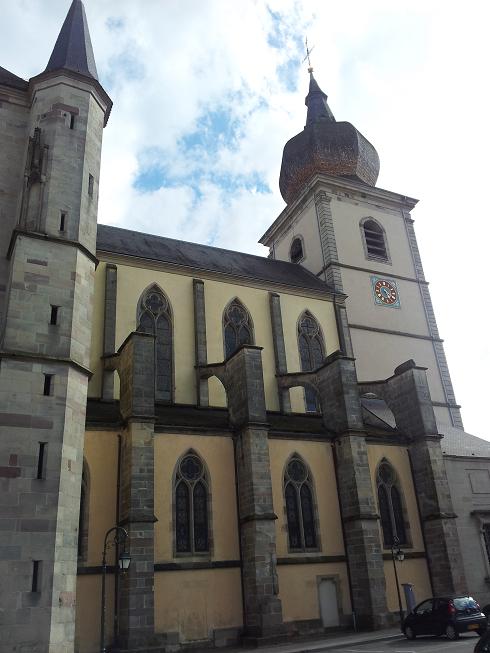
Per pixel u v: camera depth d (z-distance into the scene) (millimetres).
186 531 32969
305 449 38281
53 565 23078
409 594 36688
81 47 35625
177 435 34375
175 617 30609
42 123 31844
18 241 27875
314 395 49438
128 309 43156
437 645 26484
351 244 60188
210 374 41812
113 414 35281
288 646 29859
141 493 30281
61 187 30266
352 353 53000
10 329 26203
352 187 62969
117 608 29125
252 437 34594
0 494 23328
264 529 32750
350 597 35844
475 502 44156
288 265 61188
